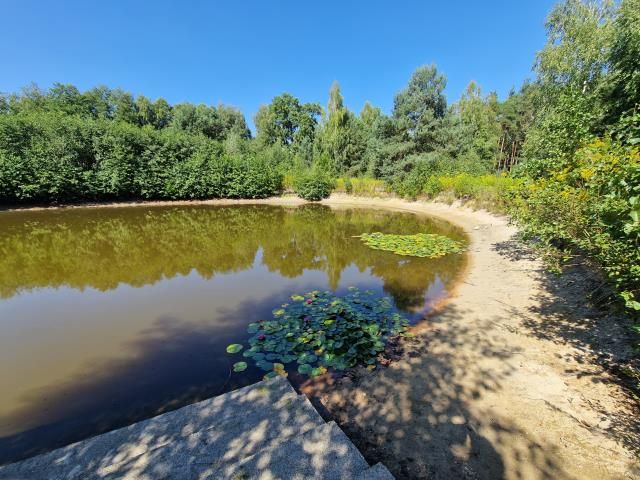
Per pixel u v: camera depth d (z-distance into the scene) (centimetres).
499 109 3384
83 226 1106
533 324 383
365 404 268
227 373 317
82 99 3278
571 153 524
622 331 319
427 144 2205
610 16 1180
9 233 970
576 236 395
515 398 263
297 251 835
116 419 259
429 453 216
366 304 482
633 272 233
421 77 2155
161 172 1772
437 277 612
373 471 172
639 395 248
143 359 346
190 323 432
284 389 266
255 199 2103
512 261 652
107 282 600
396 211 1669
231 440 204
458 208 1502
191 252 817
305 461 179
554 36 1329
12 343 383
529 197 507
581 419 234
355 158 2723
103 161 1587
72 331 412
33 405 277
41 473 183
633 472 189
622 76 644
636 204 192
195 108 3806
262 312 464
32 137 1401
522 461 204
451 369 309
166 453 191
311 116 4128
